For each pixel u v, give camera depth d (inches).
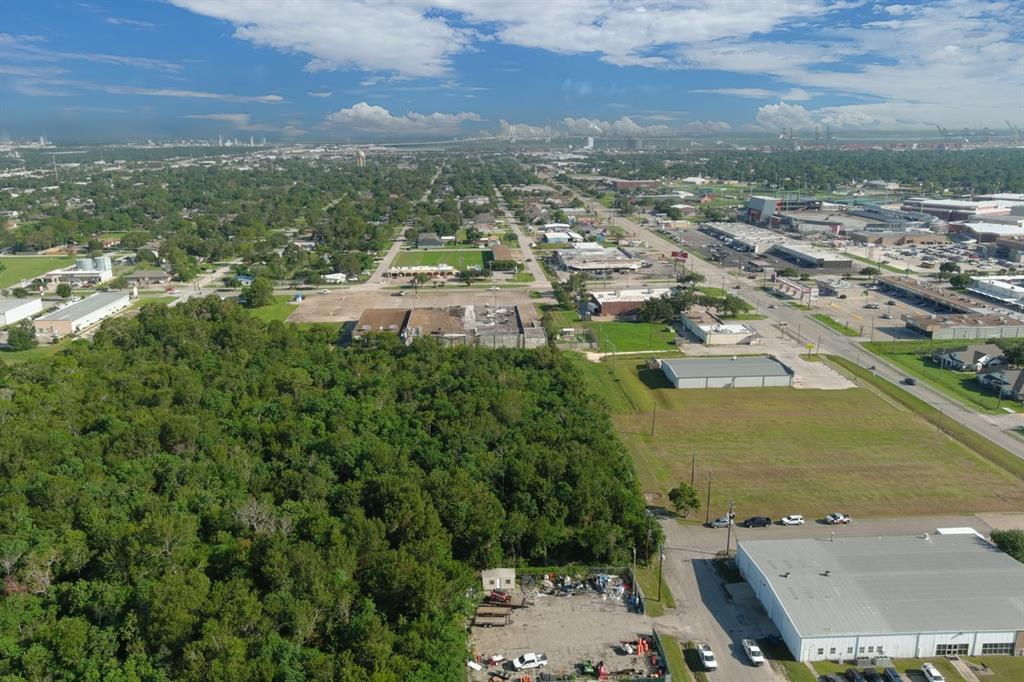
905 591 4357.8
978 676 3927.2
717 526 5551.2
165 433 6087.6
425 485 5211.6
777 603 4315.9
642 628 4357.8
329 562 4217.5
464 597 4340.6
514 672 3954.2
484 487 5265.8
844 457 6766.7
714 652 4148.6
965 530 5201.8
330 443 5940.0
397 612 4175.7
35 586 4153.5
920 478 6328.7
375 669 3472.0
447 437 6299.2
